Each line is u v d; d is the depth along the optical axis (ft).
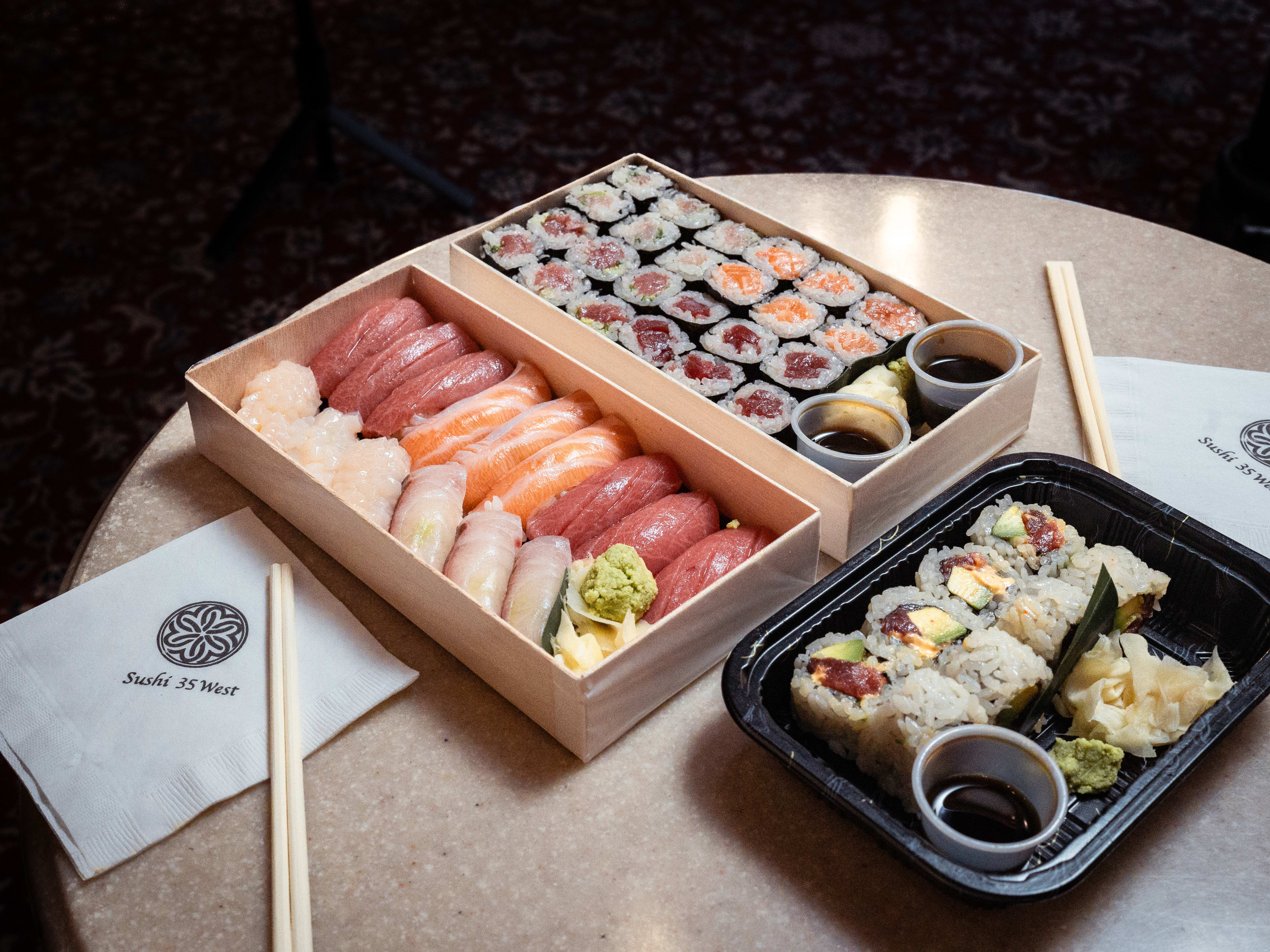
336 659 1.75
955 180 4.47
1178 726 1.59
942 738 1.46
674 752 1.66
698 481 1.97
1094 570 1.74
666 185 2.59
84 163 4.58
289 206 4.41
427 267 2.51
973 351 2.11
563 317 2.20
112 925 1.48
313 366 2.21
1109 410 2.13
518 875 1.52
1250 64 5.13
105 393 3.75
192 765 1.62
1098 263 2.47
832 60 5.14
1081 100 4.92
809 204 2.63
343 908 1.49
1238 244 4.15
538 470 1.95
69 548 3.37
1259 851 1.53
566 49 5.18
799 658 1.63
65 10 5.38
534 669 1.60
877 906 1.49
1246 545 1.89
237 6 5.42
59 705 1.69
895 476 1.88
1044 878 1.37
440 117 4.80
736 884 1.51
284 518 1.99
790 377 2.12
